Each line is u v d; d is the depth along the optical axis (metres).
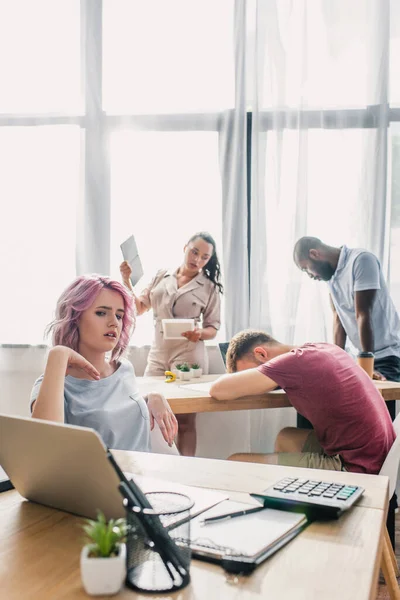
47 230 3.65
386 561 1.60
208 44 3.56
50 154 3.65
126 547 0.80
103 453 0.87
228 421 3.57
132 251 3.35
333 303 3.31
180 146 3.59
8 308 3.65
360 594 0.76
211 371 3.57
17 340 3.64
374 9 3.42
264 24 3.48
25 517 1.03
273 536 0.92
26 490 1.08
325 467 2.20
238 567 0.81
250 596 0.75
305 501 1.04
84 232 3.63
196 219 3.59
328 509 1.01
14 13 3.65
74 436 0.89
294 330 3.45
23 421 0.96
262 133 3.52
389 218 3.46
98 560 0.75
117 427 1.72
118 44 3.61
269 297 3.50
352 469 2.17
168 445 1.84
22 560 0.86
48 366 1.55
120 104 3.62
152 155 3.60
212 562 0.85
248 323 3.53
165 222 3.60
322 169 3.49
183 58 3.58
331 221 3.48
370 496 1.15
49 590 0.77
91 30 3.61
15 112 3.66
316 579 0.80
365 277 3.11
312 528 0.98
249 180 3.58
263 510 1.05
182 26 3.57
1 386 3.63
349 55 3.46
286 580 0.80
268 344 2.57
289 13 3.46
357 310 3.12
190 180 3.59
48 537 0.94
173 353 3.32
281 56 3.47
